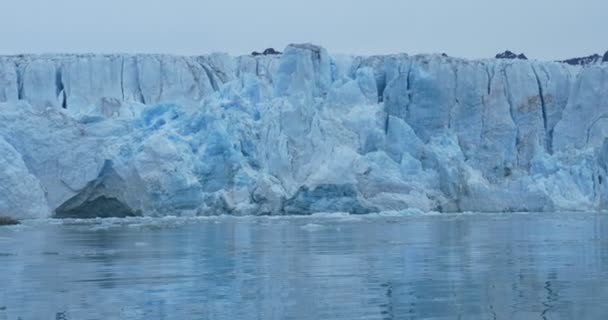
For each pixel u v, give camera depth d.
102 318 58.66
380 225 170.62
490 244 118.44
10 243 125.06
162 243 124.19
